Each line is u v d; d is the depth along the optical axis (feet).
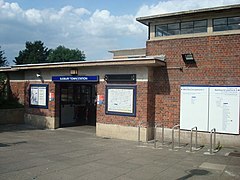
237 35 34.88
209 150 33.76
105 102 43.32
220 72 35.81
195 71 37.52
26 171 23.36
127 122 41.01
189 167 26.00
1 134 43.34
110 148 34.53
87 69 45.65
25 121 56.08
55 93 51.03
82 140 40.01
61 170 24.03
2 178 21.29
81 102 59.36
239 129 34.55
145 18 40.32
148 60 37.17
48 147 34.14
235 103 34.81
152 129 40.70
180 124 38.47
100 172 23.79
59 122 51.88
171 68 39.34
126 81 41.09
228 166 26.53
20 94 57.41
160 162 27.73
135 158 29.27
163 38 40.22
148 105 39.58
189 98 37.83
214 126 36.06
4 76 60.03
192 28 38.45
